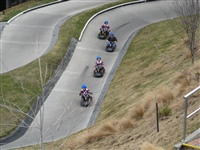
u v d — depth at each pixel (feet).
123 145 162.81
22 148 224.74
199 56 258.37
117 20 420.36
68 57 340.80
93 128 220.02
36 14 427.33
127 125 182.29
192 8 233.14
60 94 290.97
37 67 315.17
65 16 426.51
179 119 150.92
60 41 362.53
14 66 320.91
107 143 173.99
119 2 460.96
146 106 199.31
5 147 228.63
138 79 283.59
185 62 262.47
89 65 333.21
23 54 342.23
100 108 271.28
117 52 355.56
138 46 357.41
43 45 357.20
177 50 297.53
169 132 143.54
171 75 251.19
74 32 381.60
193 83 194.90
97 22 409.69
